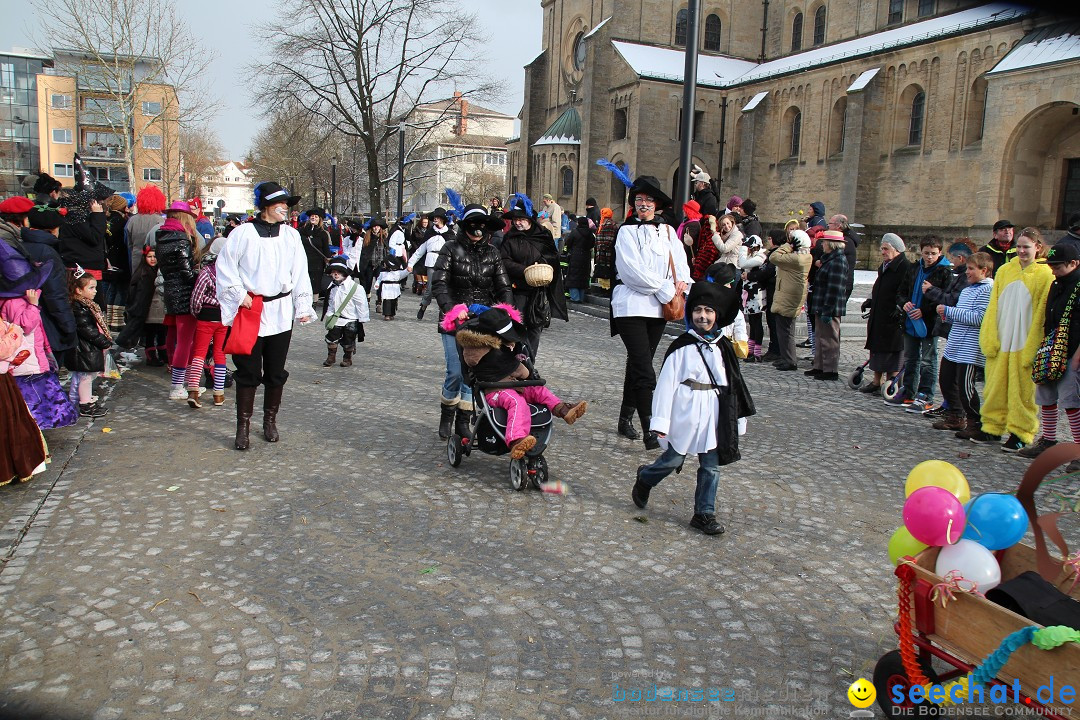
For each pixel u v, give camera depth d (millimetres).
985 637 2863
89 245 10125
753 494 6004
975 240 29156
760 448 7281
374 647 3666
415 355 11969
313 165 60656
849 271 10547
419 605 4094
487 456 6797
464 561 4648
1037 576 3152
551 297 7988
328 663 3521
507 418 5848
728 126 42938
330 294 10688
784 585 4473
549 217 20375
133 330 9891
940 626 3053
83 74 46594
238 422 6750
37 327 6293
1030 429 7281
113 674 3393
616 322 7199
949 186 31406
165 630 3770
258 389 9367
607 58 43719
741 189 40844
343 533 5012
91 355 7484
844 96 35969
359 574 4434
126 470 6105
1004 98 27844
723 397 5012
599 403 8961
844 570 4703
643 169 41719
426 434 7457
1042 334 7039
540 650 3689
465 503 5613
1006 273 7363
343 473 6199
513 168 59125
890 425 8367
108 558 4551
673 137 42344
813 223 13516
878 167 34312
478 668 3520
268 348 6820
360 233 20156
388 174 58562
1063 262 6609
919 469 3594
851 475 6570
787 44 44188
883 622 4074
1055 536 3373
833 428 8156
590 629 3904
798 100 38531
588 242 18875
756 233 12867
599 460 6750
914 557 3266
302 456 6617
